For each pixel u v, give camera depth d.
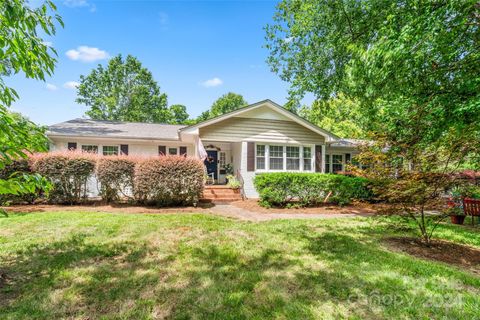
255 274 3.17
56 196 8.16
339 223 6.41
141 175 8.15
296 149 12.16
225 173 14.64
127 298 2.56
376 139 4.93
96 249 3.98
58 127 12.48
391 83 4.84
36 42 2.33
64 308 2.35
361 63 5.26
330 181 9.28
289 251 4.10
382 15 6.79
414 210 4.84
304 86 10.67
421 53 4.11
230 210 8.30
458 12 3.85
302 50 10.53
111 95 30.44
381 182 4.95
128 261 3.54
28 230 4.99
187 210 7.99
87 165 8.42
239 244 4.41
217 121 10.76
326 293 2.72
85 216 6.39
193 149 13.84
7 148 2.22
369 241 4.80
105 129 13.44
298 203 9.12
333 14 8.45
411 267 3.46
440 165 4.39
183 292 2.70
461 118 3.97
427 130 4.51
